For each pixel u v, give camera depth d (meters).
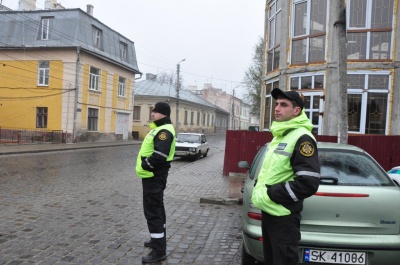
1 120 26.39
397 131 9.55
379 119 9.80
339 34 6.63
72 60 24.94
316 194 3.30
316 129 10.45
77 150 20.80
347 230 3.26
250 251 3.49
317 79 10.52
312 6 10.79
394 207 3.28
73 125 24.95
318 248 3.23
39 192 8.02
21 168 11.91
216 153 23.23
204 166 14.52
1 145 20.27
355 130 9.98
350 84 10.02
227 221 6.04
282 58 11.58
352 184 3.49
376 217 3.25
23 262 3.97
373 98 9.84
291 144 2.57
